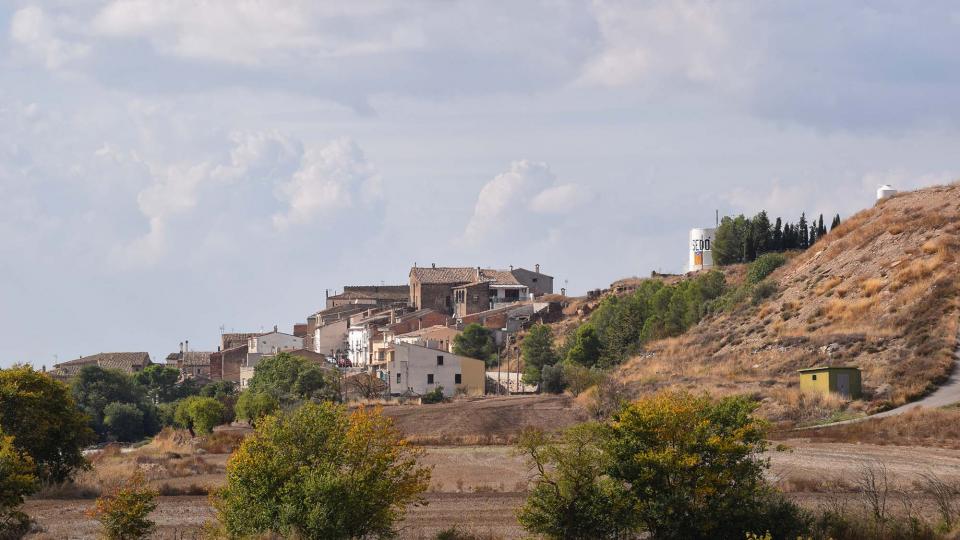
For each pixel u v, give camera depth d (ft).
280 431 189.57
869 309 495.00
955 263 497.05
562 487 181.06
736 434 181.98
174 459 375.25
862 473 260.42
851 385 407.03
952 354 418.92
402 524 210.79
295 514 178.91
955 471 264.31
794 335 499.10
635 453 181.88
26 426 273.13
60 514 236.02
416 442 400.67
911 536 178.60
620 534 181.16
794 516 181.98
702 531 177.88
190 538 199.93
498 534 197.16
